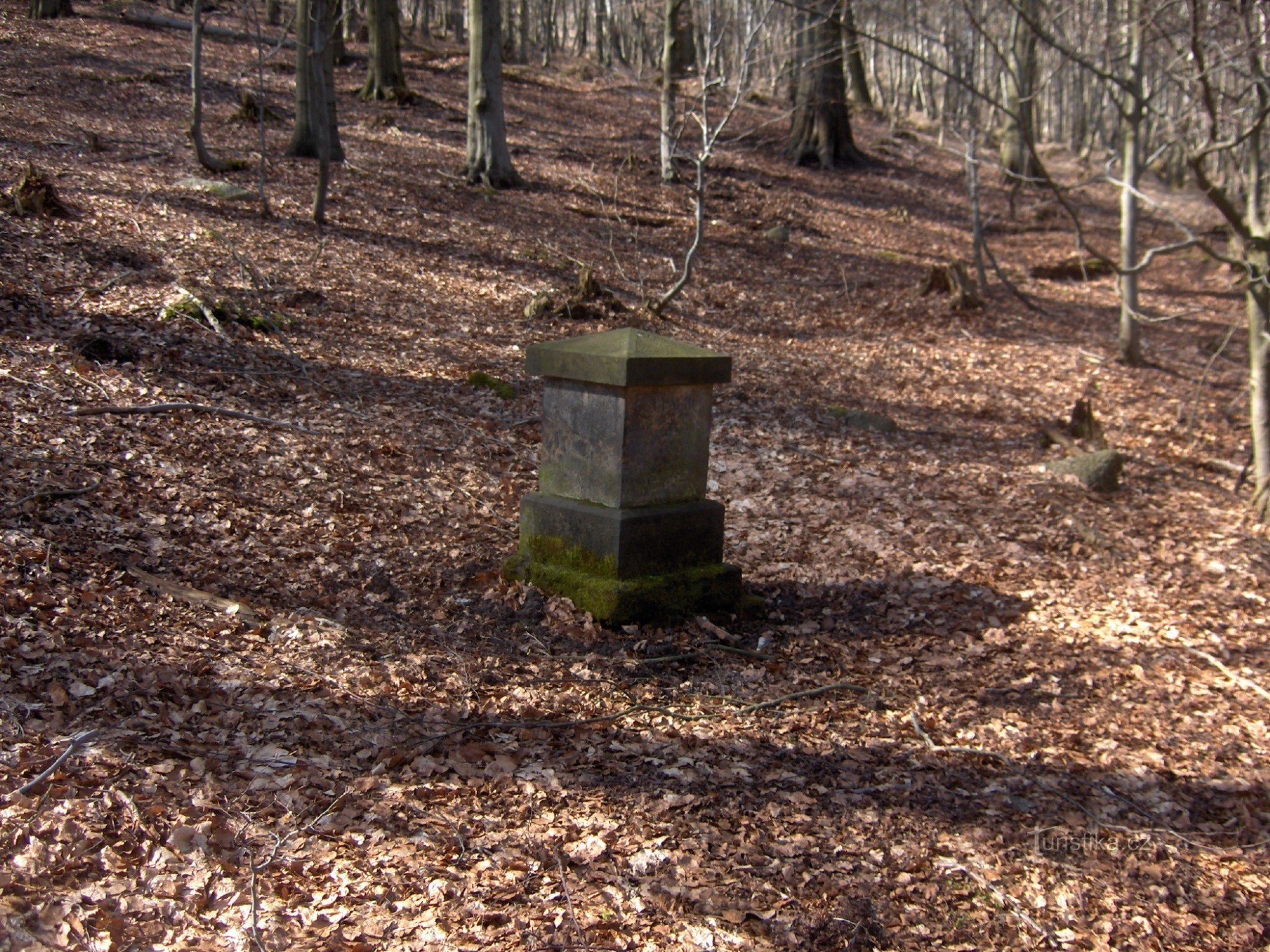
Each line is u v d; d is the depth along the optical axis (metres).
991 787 4.11
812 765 4.11
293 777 3.66
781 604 5.29
